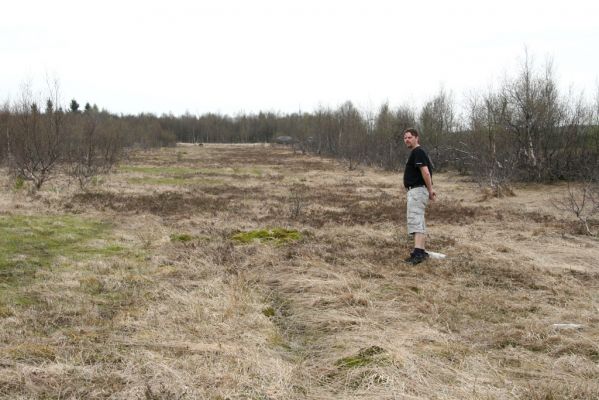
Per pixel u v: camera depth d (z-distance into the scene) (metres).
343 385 3.81
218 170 30.12
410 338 4.62
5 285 5.96
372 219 12.30
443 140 31.27
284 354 4.37
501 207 14.91
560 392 3.61
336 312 5.37
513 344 4.60
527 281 6.62
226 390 3.58
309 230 10.54
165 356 4.12
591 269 7.32
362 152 35.31
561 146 22.52
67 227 9.91
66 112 17.58
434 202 15.86
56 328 4.74
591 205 14.56
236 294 5.89
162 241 8.98
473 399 3.50
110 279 6.36
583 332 4.81
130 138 50.69
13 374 3.70
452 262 7.50
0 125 21.25
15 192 14.91
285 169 31.98
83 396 3.48
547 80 23.08
